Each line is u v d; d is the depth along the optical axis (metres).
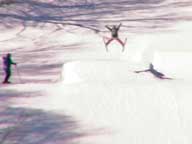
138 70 56.31
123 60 70.12
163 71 57.06
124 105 40.75
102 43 86.12
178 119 36.69
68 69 58.56
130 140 32.81
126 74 54.78
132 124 36.12
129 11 117.25
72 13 115.75
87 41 88.81
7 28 100.00
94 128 35.72
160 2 128.75
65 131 35.34
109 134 34.22
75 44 86.75
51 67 69.94
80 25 102.50
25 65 71.62
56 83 55.62
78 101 42.94
